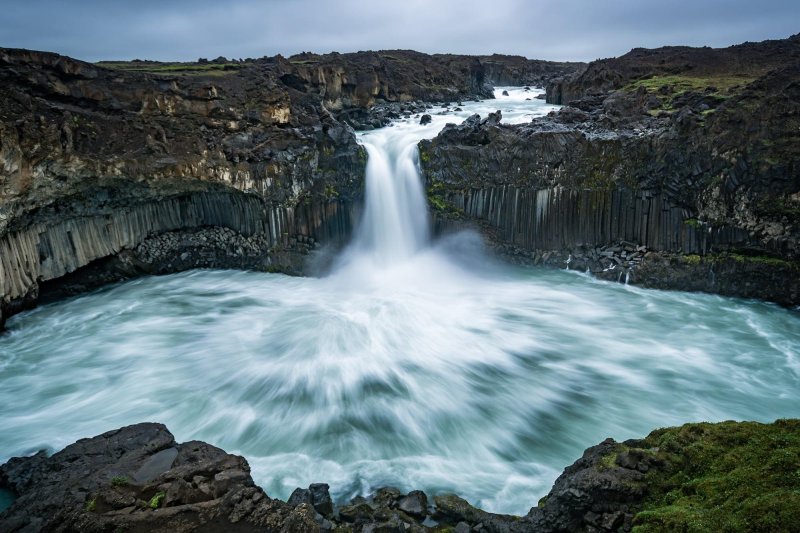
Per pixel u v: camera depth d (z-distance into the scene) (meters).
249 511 10.99
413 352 20.12
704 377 18.50
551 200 28.59
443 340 21.14
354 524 11.53
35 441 15.08
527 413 16.45
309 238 29.53
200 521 10.80
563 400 17.12
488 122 32.62
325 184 29.58
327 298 25.48
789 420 10.84
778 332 21.81
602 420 16.08
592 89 42.62
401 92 51.06
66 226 25.22
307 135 29.80
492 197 29.55
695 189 25.66
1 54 22.75
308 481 13.49
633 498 9.98
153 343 21.09
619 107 33.91
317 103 34.22
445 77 57.75
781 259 24.06
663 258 26.31
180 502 11.21
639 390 17.69
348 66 44.66
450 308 24.28
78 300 25.50
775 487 8.91
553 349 20.48
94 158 24.44
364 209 30.56
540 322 22.86
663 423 15.91
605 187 27.56
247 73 30.98
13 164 21.42
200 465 12.20
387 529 11.18
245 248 29.09
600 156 27.67
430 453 14.66
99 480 11.95
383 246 30.89
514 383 18.09
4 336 21.70
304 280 27.97
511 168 29.06
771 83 25.36
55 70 24.34
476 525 11.48
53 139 23.06
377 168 31.30
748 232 24.59
